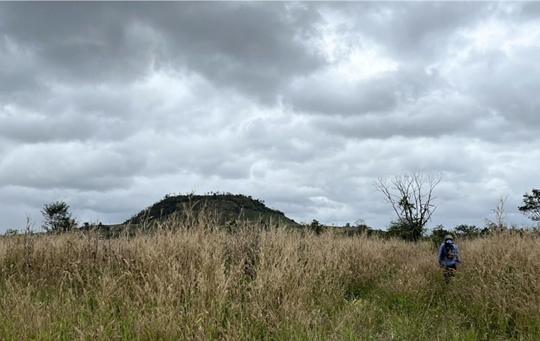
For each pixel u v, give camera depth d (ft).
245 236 35.83
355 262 43.98
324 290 30.86
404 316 28.07
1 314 21.34
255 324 23.35
